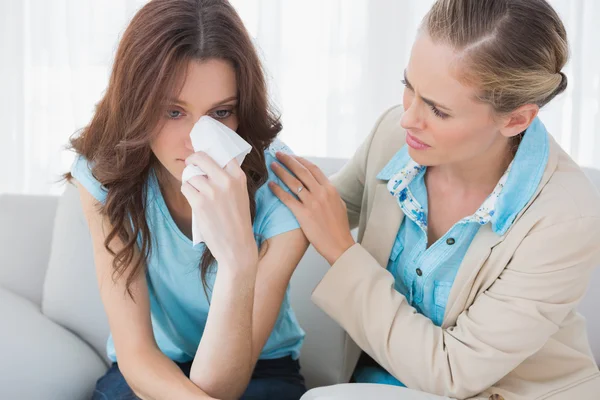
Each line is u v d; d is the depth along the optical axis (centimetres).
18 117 248
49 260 163
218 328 117
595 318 154
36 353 143
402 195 131
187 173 111
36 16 243
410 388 123
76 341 154
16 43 244
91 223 129
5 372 136
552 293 119
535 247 118
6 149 251
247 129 118
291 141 243
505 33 108
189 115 112
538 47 110
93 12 236
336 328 158
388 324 122
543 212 119
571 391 125
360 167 146
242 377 121
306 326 159
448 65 108
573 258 118
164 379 120
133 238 125
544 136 125
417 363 121
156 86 107
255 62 113
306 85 239
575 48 229
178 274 132
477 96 110
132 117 112
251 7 233
